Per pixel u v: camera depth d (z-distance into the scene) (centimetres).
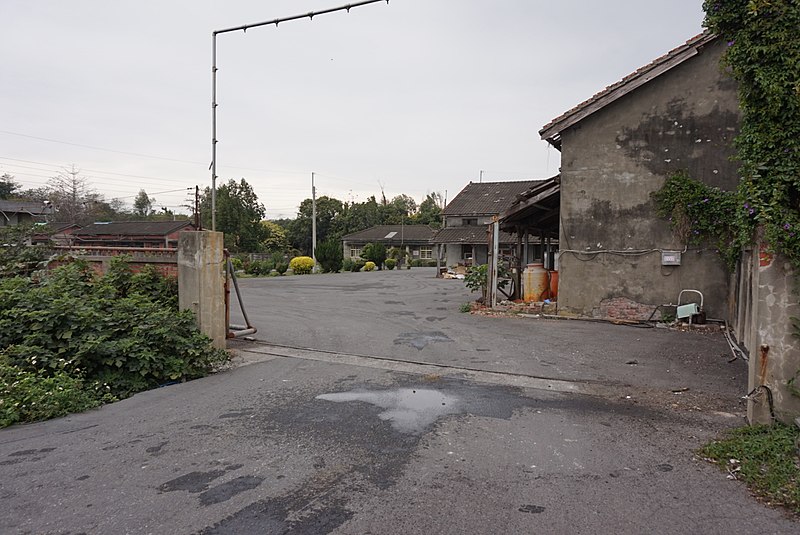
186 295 829
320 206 6781
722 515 329
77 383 586
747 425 480
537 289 1483
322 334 1066
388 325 1193
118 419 522
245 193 6172
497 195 4116
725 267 1116
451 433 480
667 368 755
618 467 405
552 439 466
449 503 344
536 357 832
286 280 2978
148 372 653
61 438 467
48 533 304
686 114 1154
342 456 424
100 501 344
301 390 632
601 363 788
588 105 1209
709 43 1120
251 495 354
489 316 1336
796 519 325
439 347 919
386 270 4541
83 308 677
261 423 507
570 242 1255
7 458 420
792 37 459
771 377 460
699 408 561
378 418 523
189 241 821
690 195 1123
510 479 382
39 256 1038
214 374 721
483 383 668
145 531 306
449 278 3169
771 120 466
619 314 1212
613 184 1215
